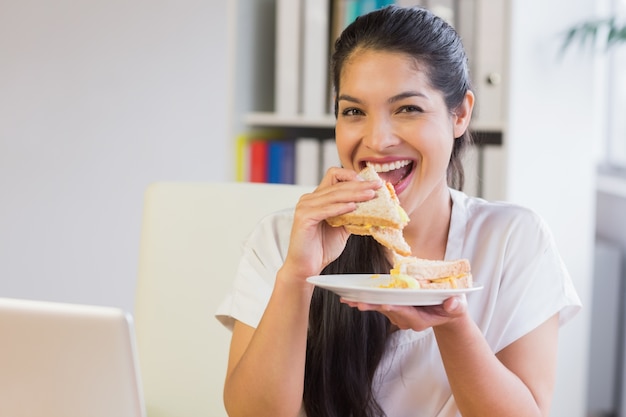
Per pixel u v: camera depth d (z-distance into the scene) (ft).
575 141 9.62
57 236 13.42
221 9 12.82
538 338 5.34
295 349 4.73
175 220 6.41
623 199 12.73
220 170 13.02
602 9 13.14
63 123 13.28
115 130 13.21
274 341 4.71
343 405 5.28
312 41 9.68
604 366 12.62
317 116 9.70
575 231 9.81
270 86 10.64
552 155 9.57
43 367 3.40
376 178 4.54
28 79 13.28
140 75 13.08
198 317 6.28
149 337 6.32
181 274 6.34
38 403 3.44
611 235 13.30
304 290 4.67
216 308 6.27
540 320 5.35
